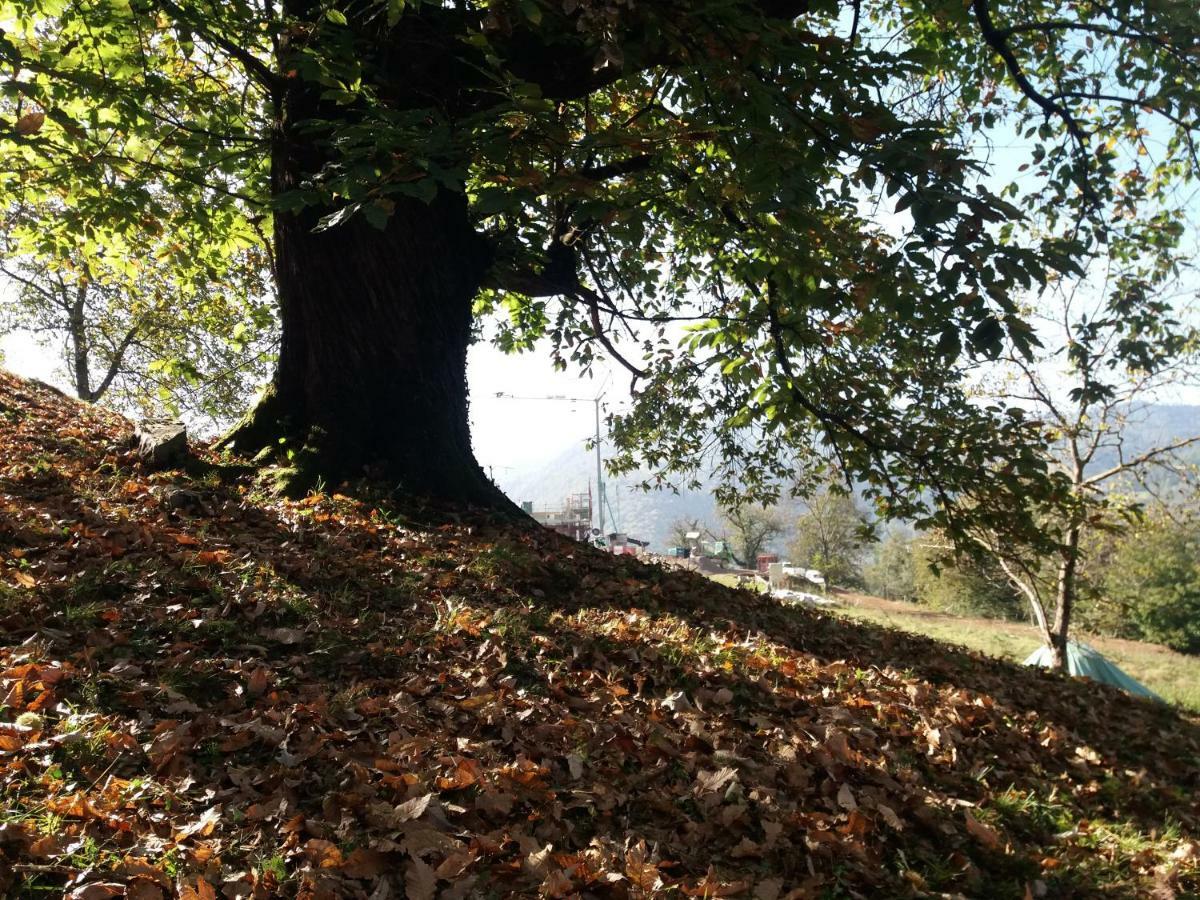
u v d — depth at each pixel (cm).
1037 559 876
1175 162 898
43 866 237
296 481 733
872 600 3319
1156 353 722
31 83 651
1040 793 489
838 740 443
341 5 679
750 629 674
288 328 799
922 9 881
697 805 364
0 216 1156
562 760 375
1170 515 1316
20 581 426
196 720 341
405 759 339
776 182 507
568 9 472
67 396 1138
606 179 763
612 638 534
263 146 789
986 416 842
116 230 871
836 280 590
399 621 500
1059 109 758
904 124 515
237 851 265
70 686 346
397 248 763
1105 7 716
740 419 969
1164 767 632
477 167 586
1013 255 455
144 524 552
